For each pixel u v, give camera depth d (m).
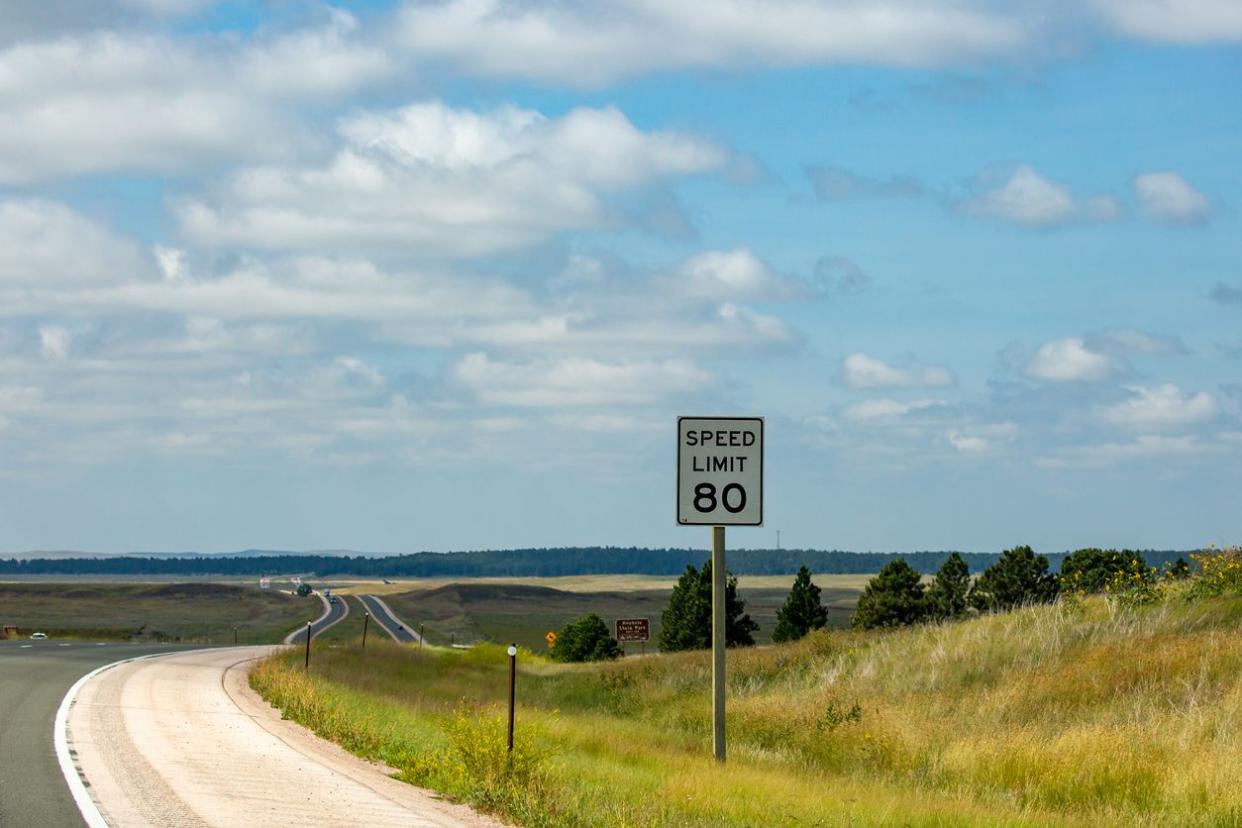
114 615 176.25
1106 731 21.72
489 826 12.83
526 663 63.25
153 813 12.26
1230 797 16.72
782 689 37.12
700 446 19.72
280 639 115.81
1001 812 16.91
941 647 32.94
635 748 24.39
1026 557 77.94
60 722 20.12
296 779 15.22
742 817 14.81
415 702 32.47
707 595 86.38
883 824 15.41
